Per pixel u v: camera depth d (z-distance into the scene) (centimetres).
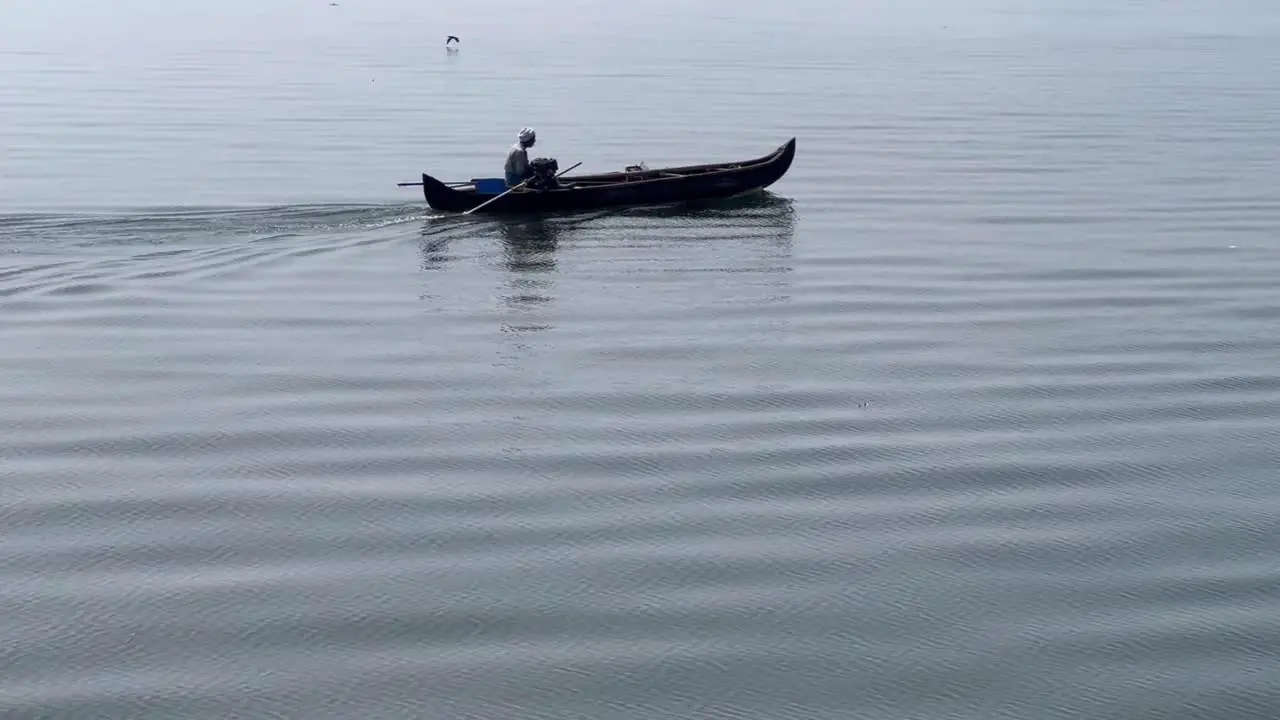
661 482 1970
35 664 1528
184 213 3412
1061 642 1606
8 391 2272
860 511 1897
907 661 1568
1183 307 2792
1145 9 11769
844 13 10981
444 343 2538
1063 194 3859
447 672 1529
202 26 9044
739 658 1566
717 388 2327
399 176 3997
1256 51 8100
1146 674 1550
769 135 4828
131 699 1472
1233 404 2283
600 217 3516
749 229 3416
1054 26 9869
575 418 2194
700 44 8150
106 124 4841
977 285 2936
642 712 1473
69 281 2853
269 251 3106
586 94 5803
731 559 1766
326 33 8656
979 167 4256
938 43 8425
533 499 1912
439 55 7350
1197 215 3603
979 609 1669
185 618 1617
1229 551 1811
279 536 1802
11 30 8456
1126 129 5025
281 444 2078
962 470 2023
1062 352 2520
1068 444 2120
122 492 1914
